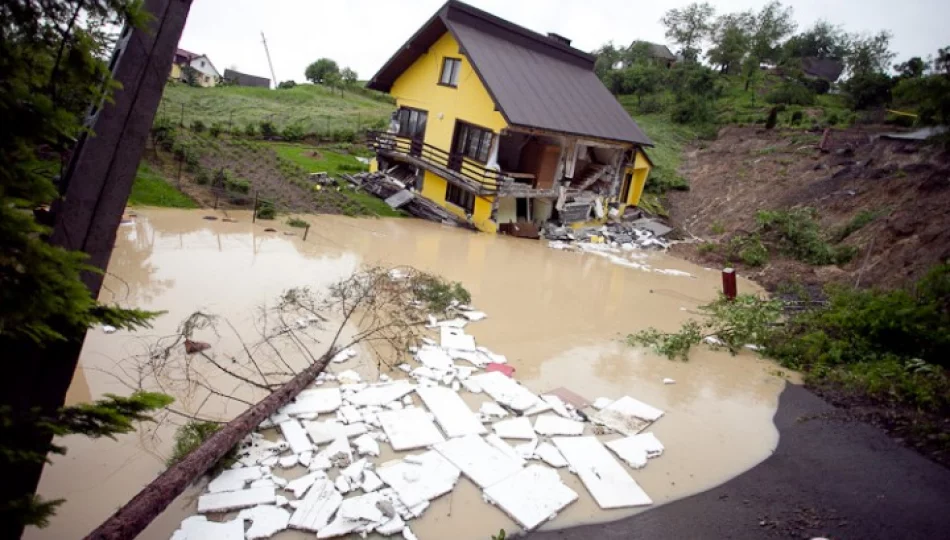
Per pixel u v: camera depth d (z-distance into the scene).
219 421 6.42
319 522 5.14
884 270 15.98
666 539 5.64
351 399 7.27
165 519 5.01
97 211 3.56
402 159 22.03
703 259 20.44
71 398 6.52
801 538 5.79
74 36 2.78
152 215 14.29
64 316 3.05
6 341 3.17
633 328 12.03
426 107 21.61
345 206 18.77
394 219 19.12
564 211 22.12
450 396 7.68
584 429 7.54
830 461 7.40
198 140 20.69
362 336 9.12
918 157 21.08
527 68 21.64
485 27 21.23
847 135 28.44
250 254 12.71
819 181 24.03
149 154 17.97
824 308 13.72
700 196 27.94
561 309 12.68
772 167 27.56
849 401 9.26
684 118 38.28
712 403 8.90
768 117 33.56
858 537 5.85
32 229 2.60
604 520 5.83
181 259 11.73
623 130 23.70
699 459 7.23
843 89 37.09
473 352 9.38
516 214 21.97
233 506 5.19
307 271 12.12
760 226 21.20
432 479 5.96
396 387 7.73
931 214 16.50
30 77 2.69
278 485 5.59
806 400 9.34
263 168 20.36
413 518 5.42
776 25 51.28
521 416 7.57
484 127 19.45
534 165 21.42
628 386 9.12
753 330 11.49
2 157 2.55
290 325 9.22
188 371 7.43
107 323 3.32
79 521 4.91
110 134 3.52
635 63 49.91
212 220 14.84
